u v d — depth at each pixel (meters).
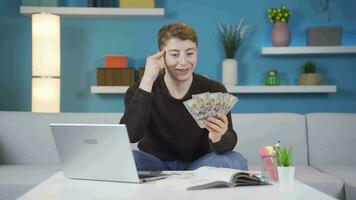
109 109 3.28
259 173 1.34
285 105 3.32
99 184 1.15
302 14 3.31
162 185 1.11
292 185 1.13
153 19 3.29
